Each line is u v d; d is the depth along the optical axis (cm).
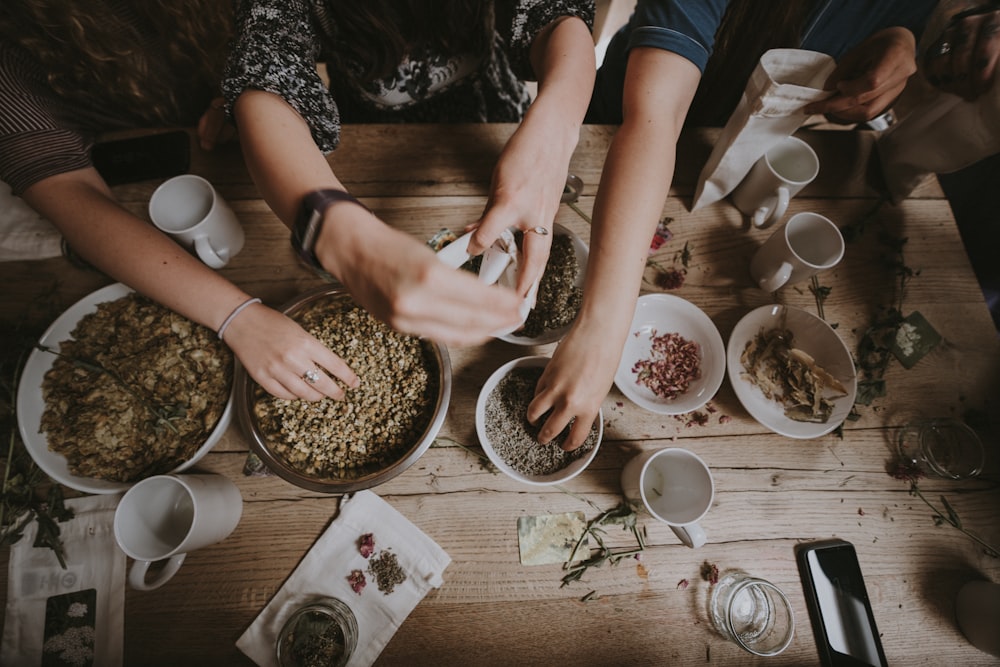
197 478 86
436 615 93
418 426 99
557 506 99
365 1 100
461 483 100
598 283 86
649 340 112
